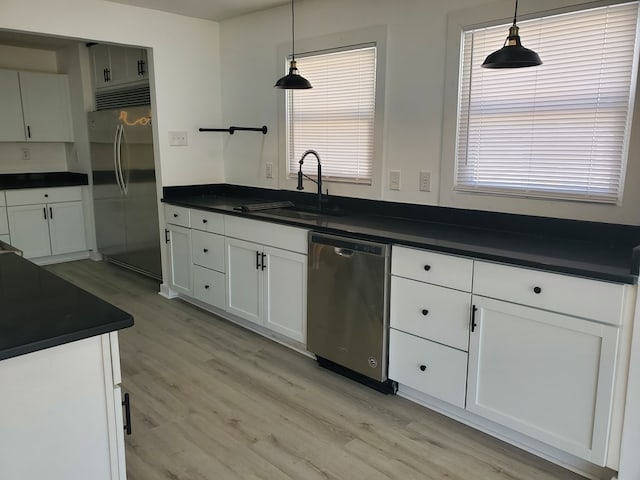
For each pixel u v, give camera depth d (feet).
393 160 10.49
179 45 13.56
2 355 4.04
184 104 13.92
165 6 12.55
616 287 5.96
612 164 7.68
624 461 6.21
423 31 9.61
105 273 16.94
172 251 13.87
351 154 11.35
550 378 6.71
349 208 11.50
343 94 11.33
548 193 8.38
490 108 8.94
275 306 10.80
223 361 10.33
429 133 9.80
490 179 9.11
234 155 14.49
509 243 7.82
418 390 8.44
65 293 5.56
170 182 13.97
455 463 7.09
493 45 8.76
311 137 12.21
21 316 4.82
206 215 12.32
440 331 7.86
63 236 18.03
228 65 14.15
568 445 6.64
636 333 5.89
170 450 7.36
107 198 17.16
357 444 7.54
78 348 4.64
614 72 7.52
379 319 8.62
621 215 7.62
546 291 6.56
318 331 9.80
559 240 8.07
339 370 9.75
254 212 11.38
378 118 10.59
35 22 11.11
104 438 4.94
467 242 7.91
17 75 17.24
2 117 17.08
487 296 7.19
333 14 11.21
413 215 10.29
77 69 17.69
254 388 9.21
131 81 15.37
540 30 8.17
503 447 7.47
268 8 12.59
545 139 8.35
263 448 7.43
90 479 4.92
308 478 6.79
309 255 9.69
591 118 7.82
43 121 18.02
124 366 10.05
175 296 14.46
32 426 4.49
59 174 19.52
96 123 16.98
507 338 7.07
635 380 5.97
